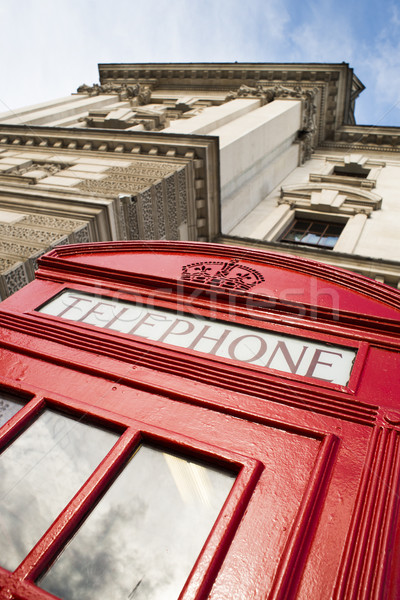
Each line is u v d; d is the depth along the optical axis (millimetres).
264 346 2863
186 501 1969
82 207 7188
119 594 1658
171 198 8703
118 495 1996
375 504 1833
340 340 2875
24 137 11023
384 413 2260
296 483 1947
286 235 11906
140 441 2236
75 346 2928
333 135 18844
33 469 2154
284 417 2281
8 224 6840
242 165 11680
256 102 16062
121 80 21938
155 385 2527
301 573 1623
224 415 2348
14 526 1910
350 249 10125
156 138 9938
